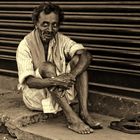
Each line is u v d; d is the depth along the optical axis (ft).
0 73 14.33
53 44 11.01
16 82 13.69
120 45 11.60
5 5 13.84
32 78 10.58
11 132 11.05
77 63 10.68
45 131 10.57
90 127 10.64
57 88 10.52
